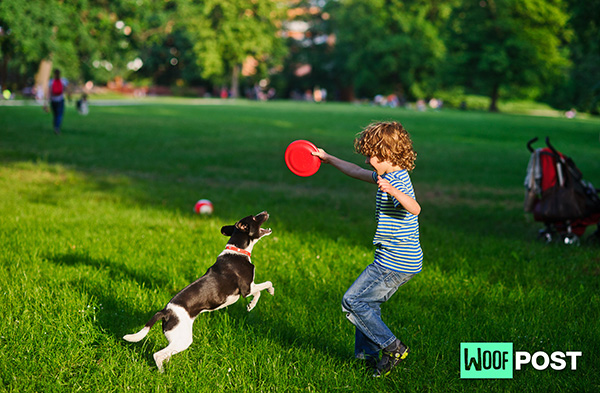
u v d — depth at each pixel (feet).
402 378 11.40
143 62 249.34
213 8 216.13
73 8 128.36
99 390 10.81
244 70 282.97
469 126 110.93
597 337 13.14
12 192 30.63
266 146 60.23
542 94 223.51
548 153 23.61
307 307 15.16
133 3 139.85
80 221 24.57
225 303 11.76
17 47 124.88
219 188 35.94
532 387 11.10
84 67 204.23
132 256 19.34
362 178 11.79
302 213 28.55
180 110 128.16
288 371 11.66
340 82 285.43
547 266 19.61
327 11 269.23
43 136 58.39
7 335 12.60
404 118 131.23
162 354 10.62
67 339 12.49
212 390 10.84
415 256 10.88
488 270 19.11
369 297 11.05
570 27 92.73
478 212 31.01
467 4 192.65
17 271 17.03
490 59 181.98
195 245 21.07
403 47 216.13
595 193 23.43
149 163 45.42
